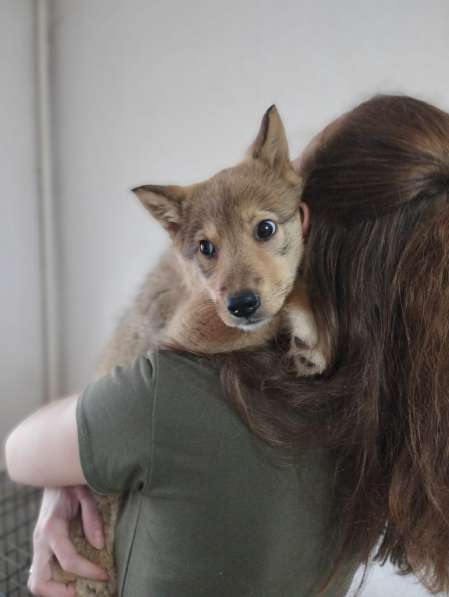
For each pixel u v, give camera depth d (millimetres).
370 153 798
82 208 2619
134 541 867
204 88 2146
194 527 795
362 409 796
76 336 2758
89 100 2496
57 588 1064
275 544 796
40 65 2557
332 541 846
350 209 809
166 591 812
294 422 798
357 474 817
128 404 816
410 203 782
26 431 1000
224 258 994
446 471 804
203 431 790
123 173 2449
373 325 798
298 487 806
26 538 2037
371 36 1742
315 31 1852
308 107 1902
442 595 1196
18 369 2693
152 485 813
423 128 800
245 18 2000
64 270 2732
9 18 2453
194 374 819
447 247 775
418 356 786
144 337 1250
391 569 1665
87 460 835
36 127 2627
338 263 819
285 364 854
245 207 1006
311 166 895
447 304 780
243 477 785
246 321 897
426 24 1635
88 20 2428
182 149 2248
